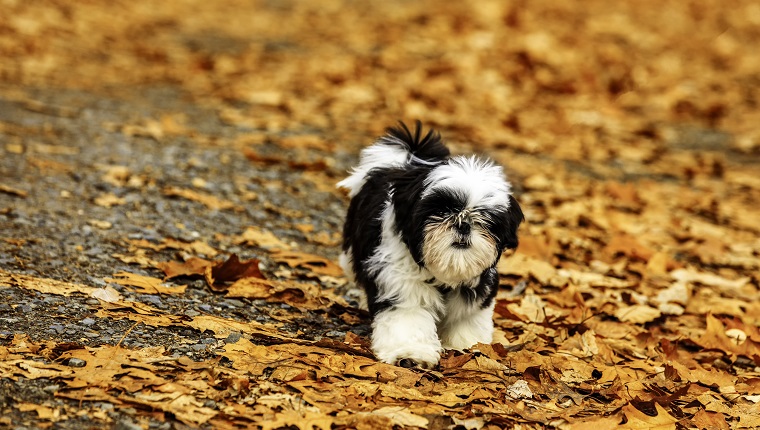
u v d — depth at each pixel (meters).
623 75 25.42
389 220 7.95
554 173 16.66
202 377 7.10
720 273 12.65
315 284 10.06
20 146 13.48
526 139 18.73
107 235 10.36
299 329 8.70
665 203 15.84
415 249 7.60
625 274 11.85
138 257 9.77
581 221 14.10
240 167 14.27
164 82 20.66
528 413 7.19
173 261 9.77
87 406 6.50
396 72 23.14
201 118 17.45
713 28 33.19
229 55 24.16
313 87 20.95
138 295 8.79
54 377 6.79
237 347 7.67
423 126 18.45
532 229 13.44
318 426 6.52
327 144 16.11
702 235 14.05
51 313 8.01
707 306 10.91
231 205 12.32
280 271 10.30
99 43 23.92
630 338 9.62
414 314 7.97
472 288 8.06
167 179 12.92
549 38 27.77
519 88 23.11
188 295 9.02
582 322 9.36
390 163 8.60
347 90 20.70
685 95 23.95
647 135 20.53
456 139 17.95
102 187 12.13
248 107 18.89
